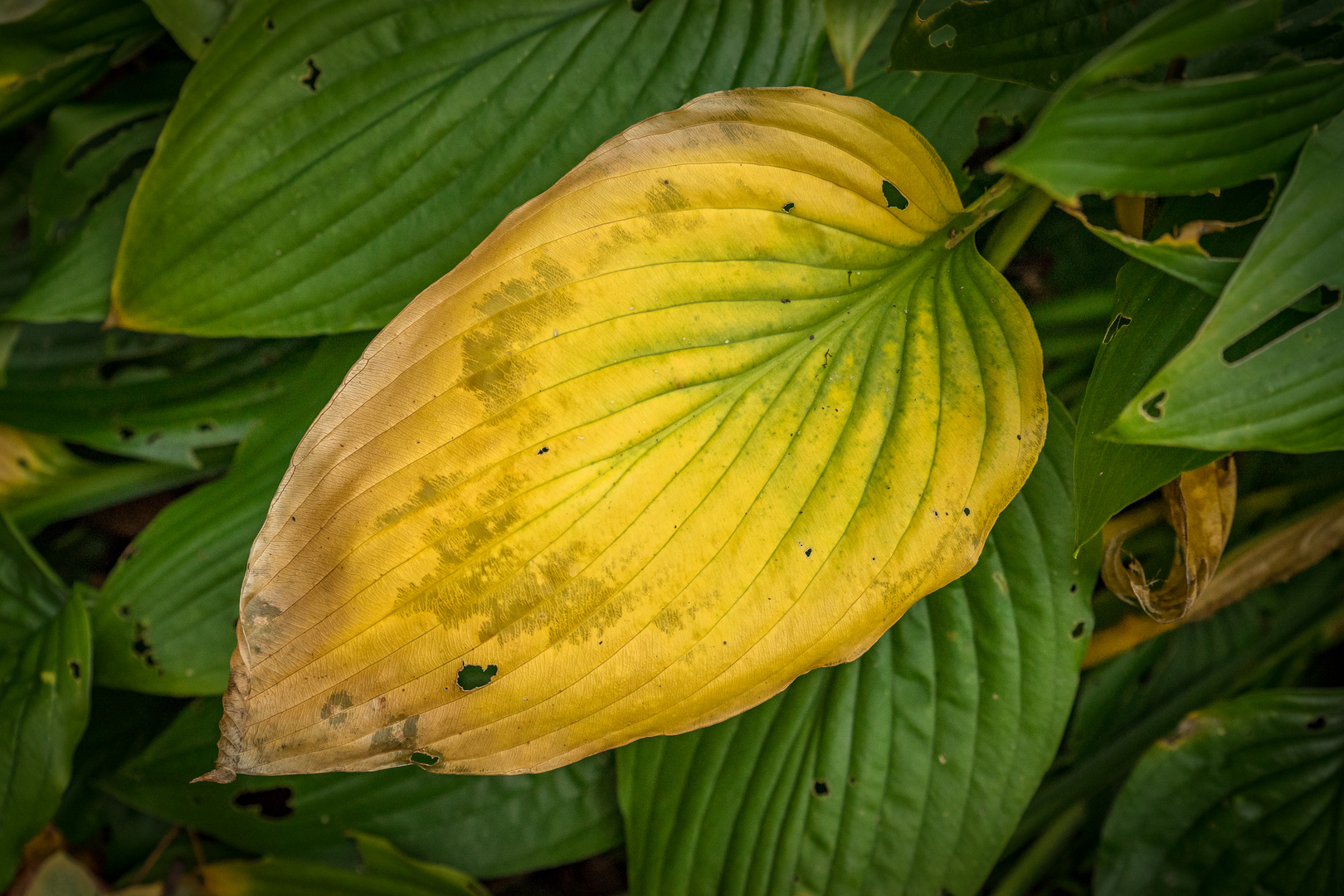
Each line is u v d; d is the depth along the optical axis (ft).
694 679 1.23
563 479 1.21
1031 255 1.62
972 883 1.53
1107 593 1.66
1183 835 1.64
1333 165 1.15
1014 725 1.49
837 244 1.29
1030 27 1.36
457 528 1.20
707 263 1.25
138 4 1.64
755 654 1.24
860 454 1.26
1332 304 1.15
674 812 1.58
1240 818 1.62
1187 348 1.13
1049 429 1.46
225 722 1.17
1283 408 1.15
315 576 1.18
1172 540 1.63
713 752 1.57
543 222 1.22
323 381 1.64
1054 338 1.64
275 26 1.49
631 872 1.59
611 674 1.22
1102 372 1.36
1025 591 1.48
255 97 1.49
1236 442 1.15
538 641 1.21
